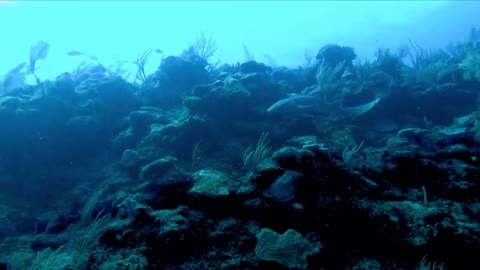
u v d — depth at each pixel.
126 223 2.28
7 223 3.13
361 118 4.51
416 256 2.19
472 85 5.01
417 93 4.71
